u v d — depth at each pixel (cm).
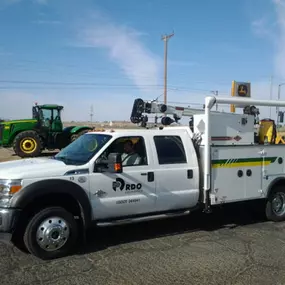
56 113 2181
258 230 719
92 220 586
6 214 517
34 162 608
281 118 856
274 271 504
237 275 489
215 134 719
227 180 716
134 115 947
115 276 482
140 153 641
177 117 974
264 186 766
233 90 1245
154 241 636
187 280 471
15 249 582
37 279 471
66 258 548
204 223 764
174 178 664
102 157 601
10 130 2108
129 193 615
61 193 556
